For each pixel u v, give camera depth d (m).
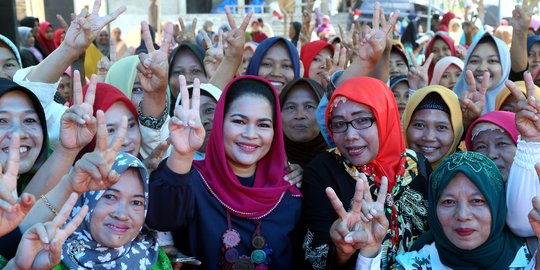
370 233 2.58
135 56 4.07
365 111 3.03
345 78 3.64
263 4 23.22
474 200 2.65
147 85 3.29
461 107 3.79
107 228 2.53
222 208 2.87
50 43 9.78
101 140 2.34
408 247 2.98
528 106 2.64
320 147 4.01
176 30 6.73
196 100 2.55
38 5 13.21
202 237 2.83
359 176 3.01
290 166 3.12
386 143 3.06
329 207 2.94
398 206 3.03
